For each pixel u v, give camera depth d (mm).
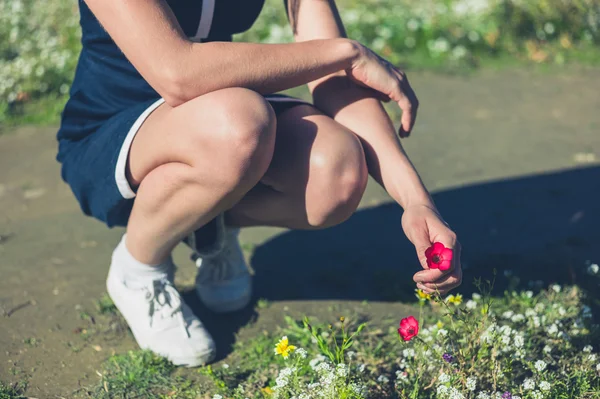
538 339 2471
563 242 3307
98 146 2322
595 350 2457
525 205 3664
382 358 2475
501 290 2918
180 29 2086
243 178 2086
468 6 6531
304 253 3266
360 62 2262
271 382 2361
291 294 2930
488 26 6324
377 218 3586
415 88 5398
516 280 2881
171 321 2484
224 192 2119
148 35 2037
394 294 2916
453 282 1952
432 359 2273
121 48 2098
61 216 3654
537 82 5520
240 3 2408
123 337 2658
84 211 2549
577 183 3891
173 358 2463
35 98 5148
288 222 2412
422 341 2223
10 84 5055
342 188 2215
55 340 2633
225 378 2416
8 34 5934
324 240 3383
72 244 3367
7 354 2545
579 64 5898
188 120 2062
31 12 6328
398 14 6441
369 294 2934
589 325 2516
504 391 2193
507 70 5789
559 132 4594
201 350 2459
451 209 3645
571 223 3480
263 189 2359
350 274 3086
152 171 2197
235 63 2090
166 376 2426
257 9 2482
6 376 2424
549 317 2537
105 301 2848
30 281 3037
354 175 2211
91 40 2375
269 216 2416
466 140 4480
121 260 2488
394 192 2225
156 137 2139
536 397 2086
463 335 2365
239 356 2543
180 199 2180
